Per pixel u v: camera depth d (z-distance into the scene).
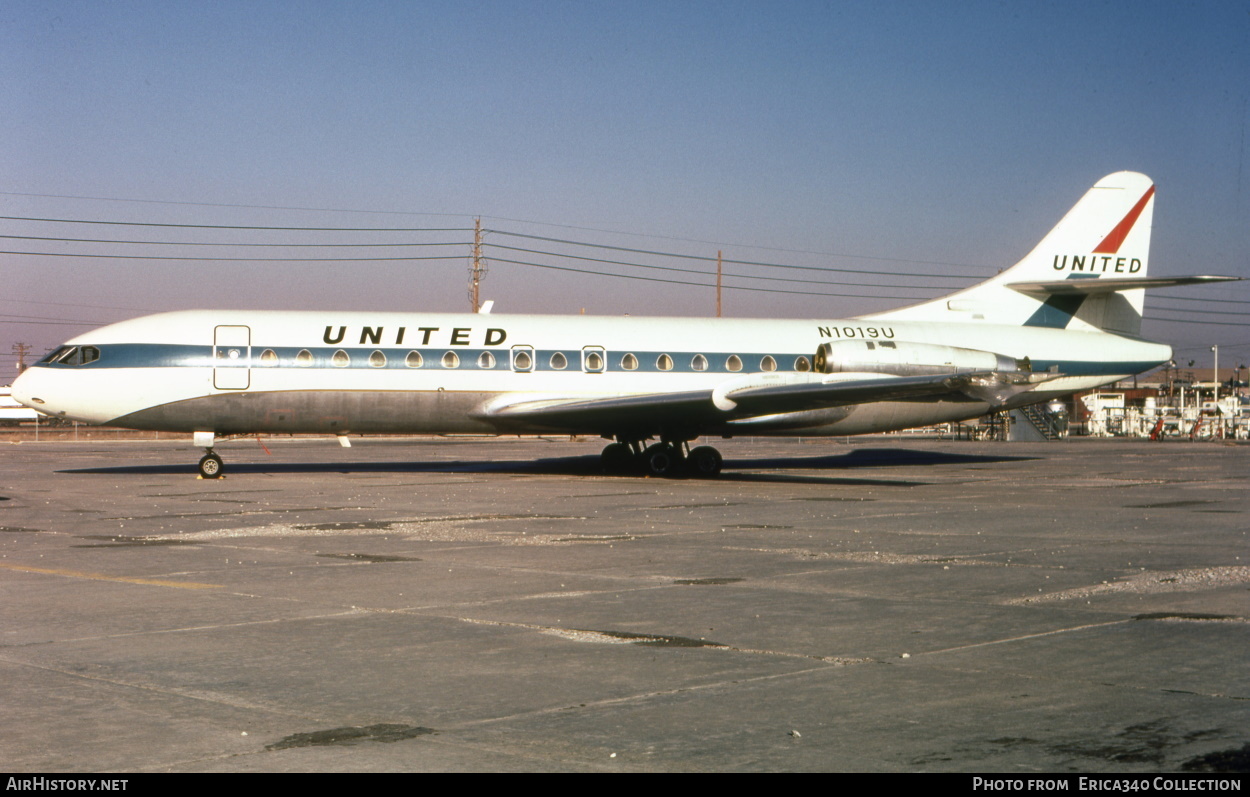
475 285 68.00
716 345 32.00
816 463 39.53
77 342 29.30
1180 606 11.06
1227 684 7.94
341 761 6.25
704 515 20.28
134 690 7.75
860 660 8.70
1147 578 12.89
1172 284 33.19
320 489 26.14
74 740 6.62
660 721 7.04
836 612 10.73
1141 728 6.87
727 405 28.41
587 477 30.80
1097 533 17.55
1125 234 36.19
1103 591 11.98
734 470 34.91
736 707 7.36
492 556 14.70
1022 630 9.86
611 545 15.91
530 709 7.31
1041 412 68.50
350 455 44.66
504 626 10.02
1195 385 114.25
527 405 30.12
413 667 8.45
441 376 29.86
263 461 39.59
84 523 18.73
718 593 11.80
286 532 17.45
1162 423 70.12
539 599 11.42
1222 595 11.72
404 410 29.91
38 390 28.75
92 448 53.56
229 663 8.56
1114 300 36.31
